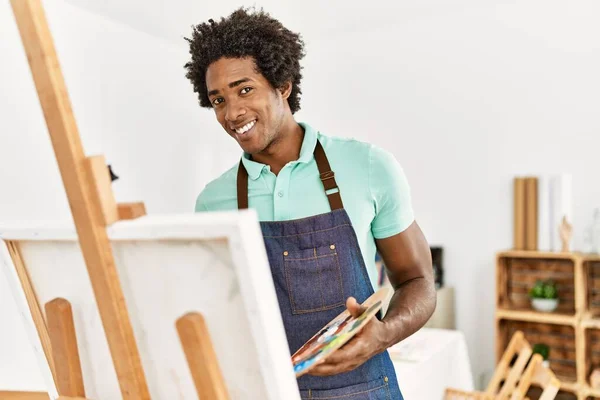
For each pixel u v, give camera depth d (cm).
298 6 343
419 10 357
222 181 135
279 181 123
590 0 322
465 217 364
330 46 402
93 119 294
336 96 402
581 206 329
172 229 68
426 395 233
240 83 114
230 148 412
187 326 70
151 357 79
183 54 366
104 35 304
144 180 330
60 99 71
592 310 321
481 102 356
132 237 72
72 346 88
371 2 343
